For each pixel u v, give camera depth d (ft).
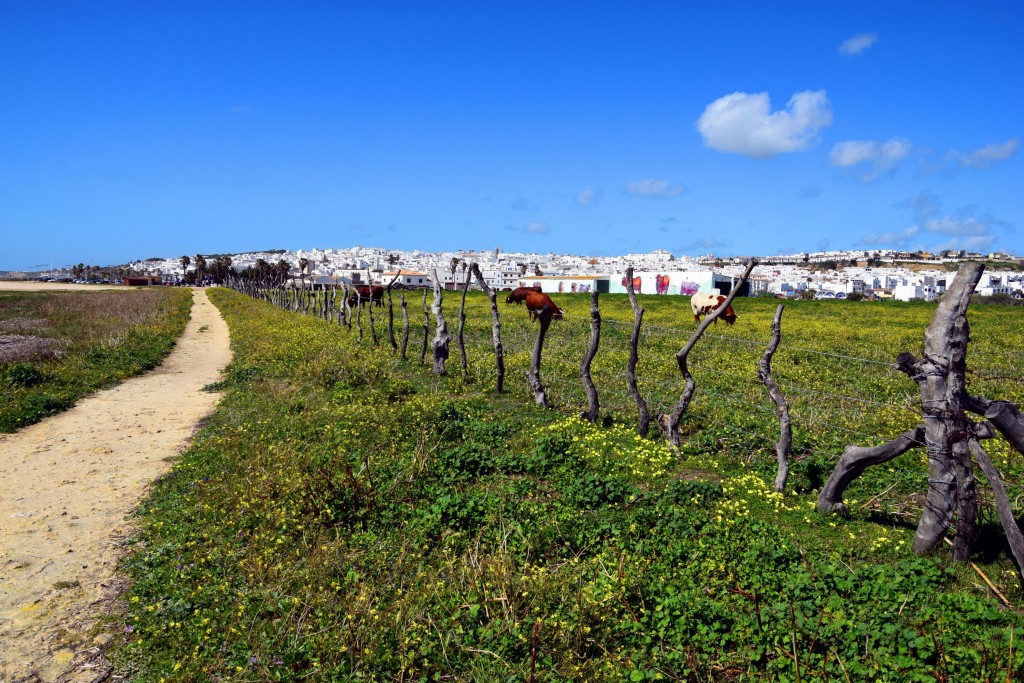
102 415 45.65
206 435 38.91
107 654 17.85
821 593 18.48
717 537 22.34
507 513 24.39
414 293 200.44
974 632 16.37
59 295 220.23
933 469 21.11
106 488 30.50
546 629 16.85
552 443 32.19
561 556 21.71
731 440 34.63
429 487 27.73
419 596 18.70
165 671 16.88
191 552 22.94
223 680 16.24
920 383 21.38
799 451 33.22
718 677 15.85
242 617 18.61
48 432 41.01
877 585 18.58
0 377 52.29
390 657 16.46
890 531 23.67
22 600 20.67
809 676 15.17
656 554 21.36
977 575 20.01
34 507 28.19
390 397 46.57
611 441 34.71
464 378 53.62
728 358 62.59
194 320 135.95
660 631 16.75
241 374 58.85
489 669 15.85
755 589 18.75
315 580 20.43
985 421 20.79
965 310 20.51
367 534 23.43
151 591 20.68
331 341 75.25
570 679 15.39
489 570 19.04
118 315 126.52
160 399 51.37
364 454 32.14
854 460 23.91
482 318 106.22
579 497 26.12
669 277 269.03
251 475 29.27
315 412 41.14
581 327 89.97
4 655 17.87
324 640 17.15
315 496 26.09
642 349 69.21
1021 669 14.57
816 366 58.75
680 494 26.66
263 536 23.04
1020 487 25.95
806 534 23.48
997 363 60.85
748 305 155.74
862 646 16.07
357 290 106.52
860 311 138.51
